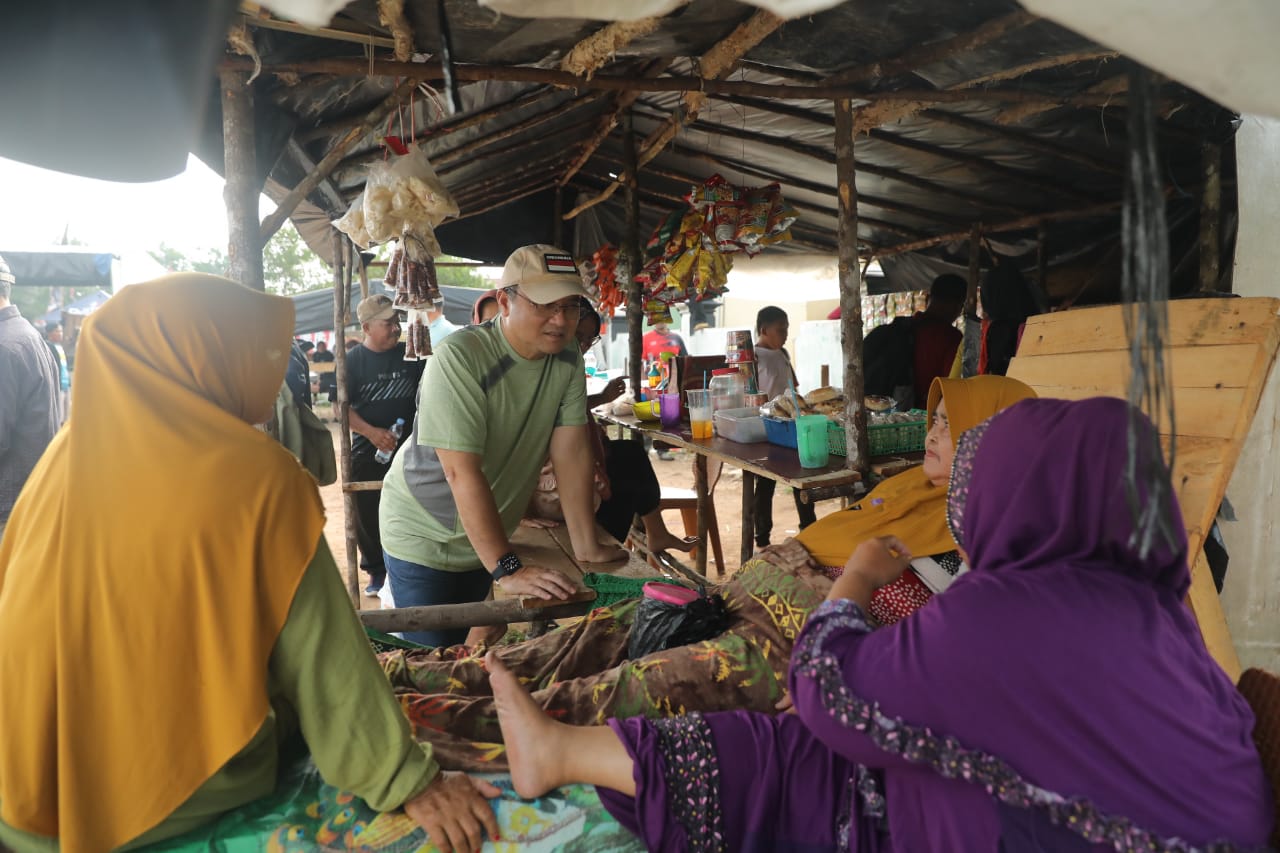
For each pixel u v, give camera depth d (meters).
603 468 4.27
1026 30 2.53
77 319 13.98
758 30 2.59
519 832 1.54
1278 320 2.06
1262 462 2.81
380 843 1.50
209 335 1.45
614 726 1.61
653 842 1.52
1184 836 1.07
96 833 1.38
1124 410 1.20
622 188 6.64
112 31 1.03
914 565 2.00
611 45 2.49
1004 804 1.16
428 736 1.84
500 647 2.38
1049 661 1.12
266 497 1.42
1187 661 1.16
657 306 5.73
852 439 3.34
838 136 3.22
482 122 3.90
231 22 1.06
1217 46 0.83
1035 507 1.23
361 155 3.73
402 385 5.50
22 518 1.50
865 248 7.27
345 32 2.34
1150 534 0.86
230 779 1.50
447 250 6.95
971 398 2.05
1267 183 2.89
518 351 2.88
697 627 2.09
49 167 1.19
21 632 1.38
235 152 2.54
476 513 2.73
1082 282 6.09
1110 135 3.98
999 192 5.28
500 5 1.08
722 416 4.37
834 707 1.22
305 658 1.47
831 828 1.50
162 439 1.38
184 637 1.40
